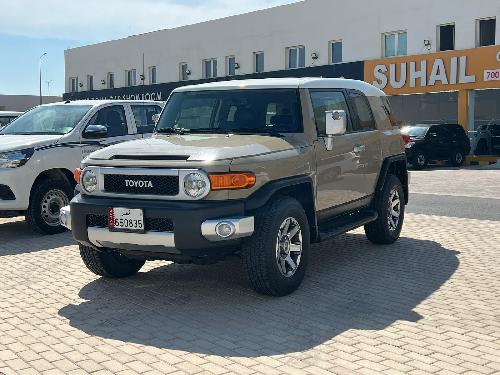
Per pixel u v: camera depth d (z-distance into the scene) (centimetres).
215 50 3597
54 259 769
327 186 672
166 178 551
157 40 3969
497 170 2186
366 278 668
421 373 417
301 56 3222
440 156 2381
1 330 512
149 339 489
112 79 4412
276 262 575
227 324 521
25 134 965
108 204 567
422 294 605
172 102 721
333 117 625
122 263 666
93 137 920
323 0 3069
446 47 2725
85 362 442
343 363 435
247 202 556
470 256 771
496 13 2528
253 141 606
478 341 477
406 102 2861
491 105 2703
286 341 480
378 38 2895
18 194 870
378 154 795
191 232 532
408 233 938
